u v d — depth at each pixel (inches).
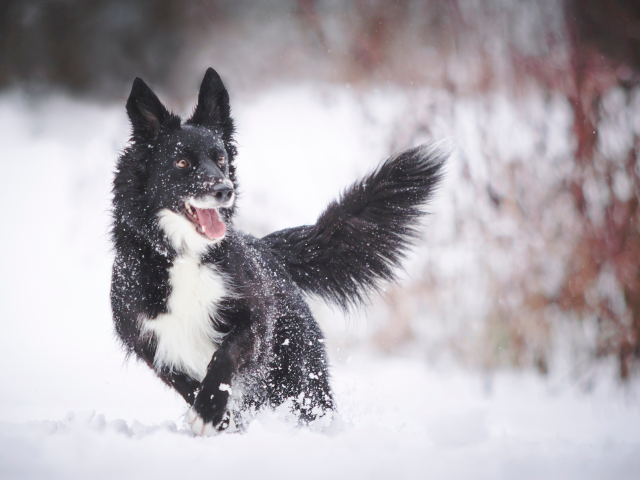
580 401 358.6
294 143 727.7
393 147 450.0
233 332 243.9
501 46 438.0
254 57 936.9
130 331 247.1
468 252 419.5
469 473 177.8
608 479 174.6
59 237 689.6
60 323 517.0
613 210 389.1
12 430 214.5
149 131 254.8
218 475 175.3
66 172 836.0
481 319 416.8
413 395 360.8
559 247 402.0
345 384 377.4
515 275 409.7
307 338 279.4
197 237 248.4
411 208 307.6
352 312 313.6
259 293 255.1
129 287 245.0
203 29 989.2
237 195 277.4
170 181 249.1
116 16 1021.2
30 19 1023.6
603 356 386.0
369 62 536.7
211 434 223.5
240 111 868.0
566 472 179.6
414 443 213.0
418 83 466.0
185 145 251.6
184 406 320.2
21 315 528.7
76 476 176.6
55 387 388.8
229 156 277.4
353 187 310.0
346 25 605.0
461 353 419.5
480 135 423.2
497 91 434.0
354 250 304.8
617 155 391.2
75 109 1011.3
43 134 962.7
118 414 316.2
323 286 304.0
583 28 424.5
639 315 378.3
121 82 1029.8
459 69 443.5
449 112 439.2
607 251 388.5
